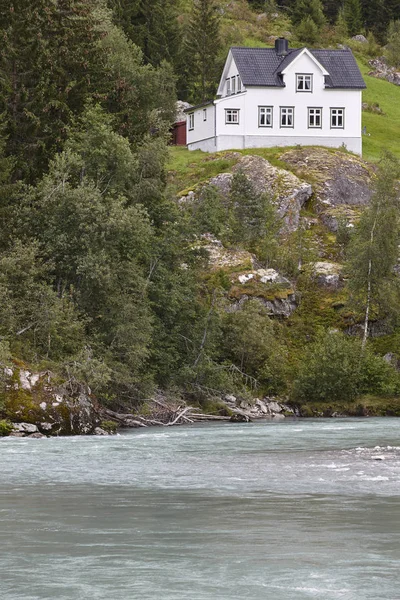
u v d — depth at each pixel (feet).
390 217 280.92
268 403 245.45
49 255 220.43
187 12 602.44
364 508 82.12
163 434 172.86
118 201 220.84
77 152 237.86
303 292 294.46
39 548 66.59
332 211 331.98
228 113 373.40
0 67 257.34
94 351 207.92
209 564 61.57
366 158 399.24
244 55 385.29
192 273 256.93
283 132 376.68
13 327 196.03
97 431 176.45
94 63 277.03
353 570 59.72
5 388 172.55
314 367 250.98
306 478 102.63
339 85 379.96
